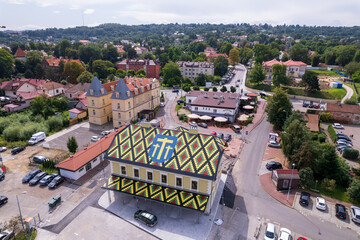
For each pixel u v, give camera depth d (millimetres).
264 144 68438
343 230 38062
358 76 136375
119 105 80938
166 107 106312
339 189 48500
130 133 45000
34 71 155500
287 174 48062
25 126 76938
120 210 41250
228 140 70250
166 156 40406
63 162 51781
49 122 80125
